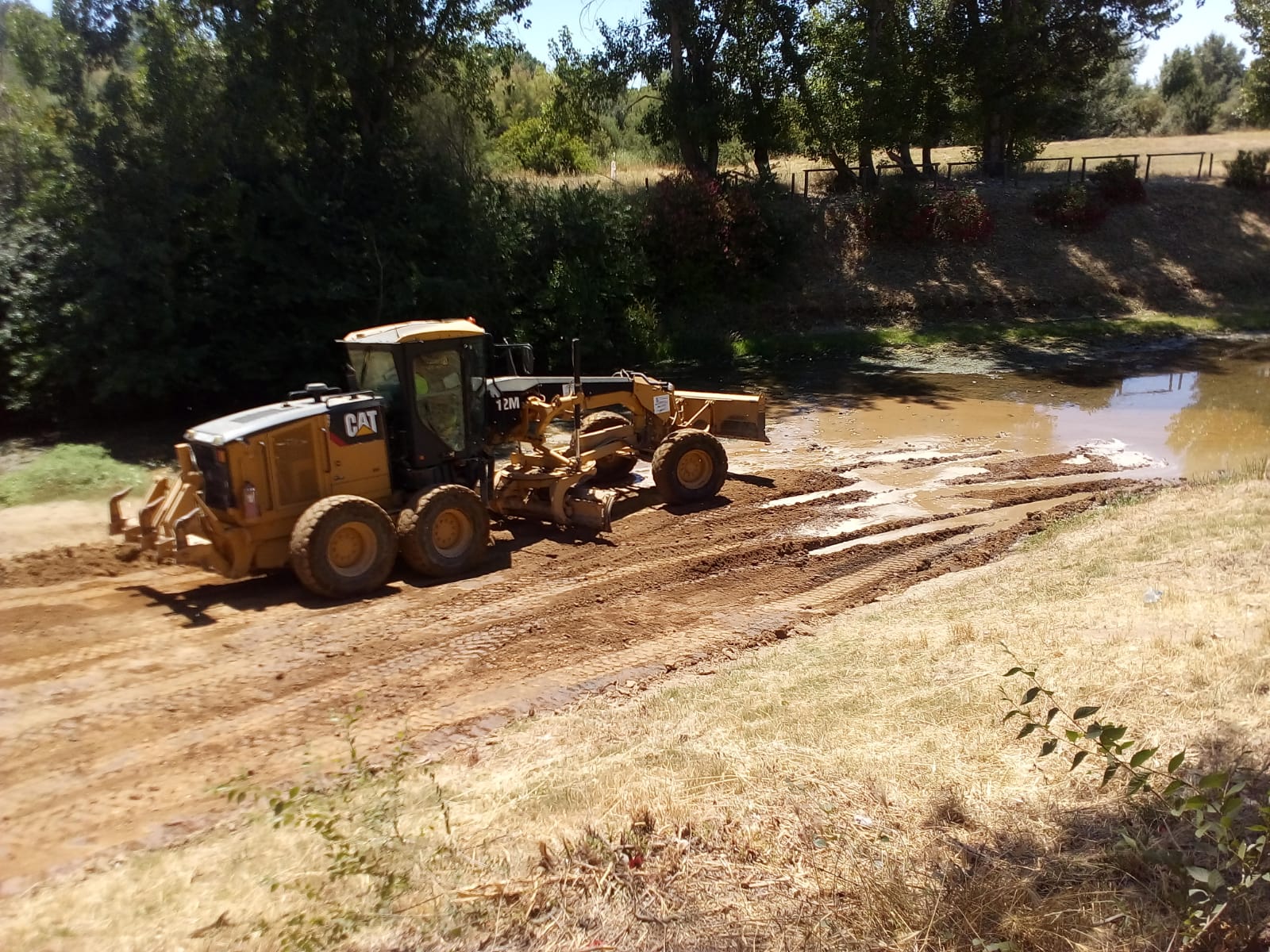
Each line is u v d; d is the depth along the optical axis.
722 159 38.34
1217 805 3.99
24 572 10.91
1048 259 32.72
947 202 32.47
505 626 9.61
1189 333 28.81
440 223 21.73
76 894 5.16
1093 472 15.41
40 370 17.48
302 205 19.58
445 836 5.05
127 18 18.80
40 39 18.28
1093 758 5.25
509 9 23.92
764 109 32.22
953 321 30.20
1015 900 4.02
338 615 9.83
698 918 4.11
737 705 6.99
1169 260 33.12
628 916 4.14
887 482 14.93
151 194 18.14
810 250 31.91
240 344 19.33
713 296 29.47
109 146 18.12
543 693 8.15
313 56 20.66
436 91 26.67
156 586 10.59
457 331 11.45
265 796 6.46
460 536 11.09
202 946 4.23
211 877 5.07
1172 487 13.98
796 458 16.58
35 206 18.14
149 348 18.31
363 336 11.45
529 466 12.84
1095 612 8.09
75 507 13.25
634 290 27.69
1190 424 18.78
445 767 6.59
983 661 7.18
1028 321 30.16
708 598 10.41
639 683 8.23
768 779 5.39
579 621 9.75
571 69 32.31
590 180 34.25
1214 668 6.29
